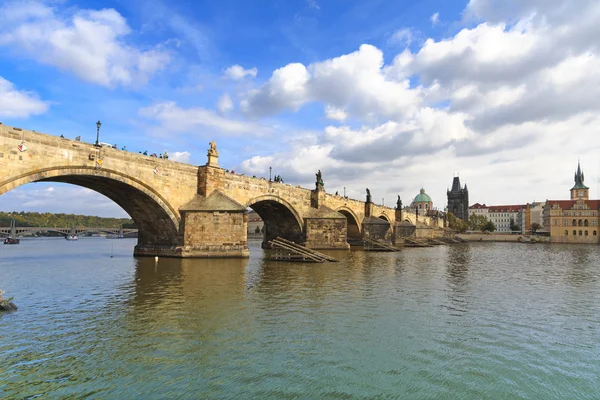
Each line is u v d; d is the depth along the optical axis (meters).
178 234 49.28
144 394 11.12
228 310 20.89
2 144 31.58
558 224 167.88
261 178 63.91
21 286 28.00
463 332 17.66
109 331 16.83
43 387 11.46
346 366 13.40
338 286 29.67
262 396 11.09
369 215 109.12
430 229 146.00
